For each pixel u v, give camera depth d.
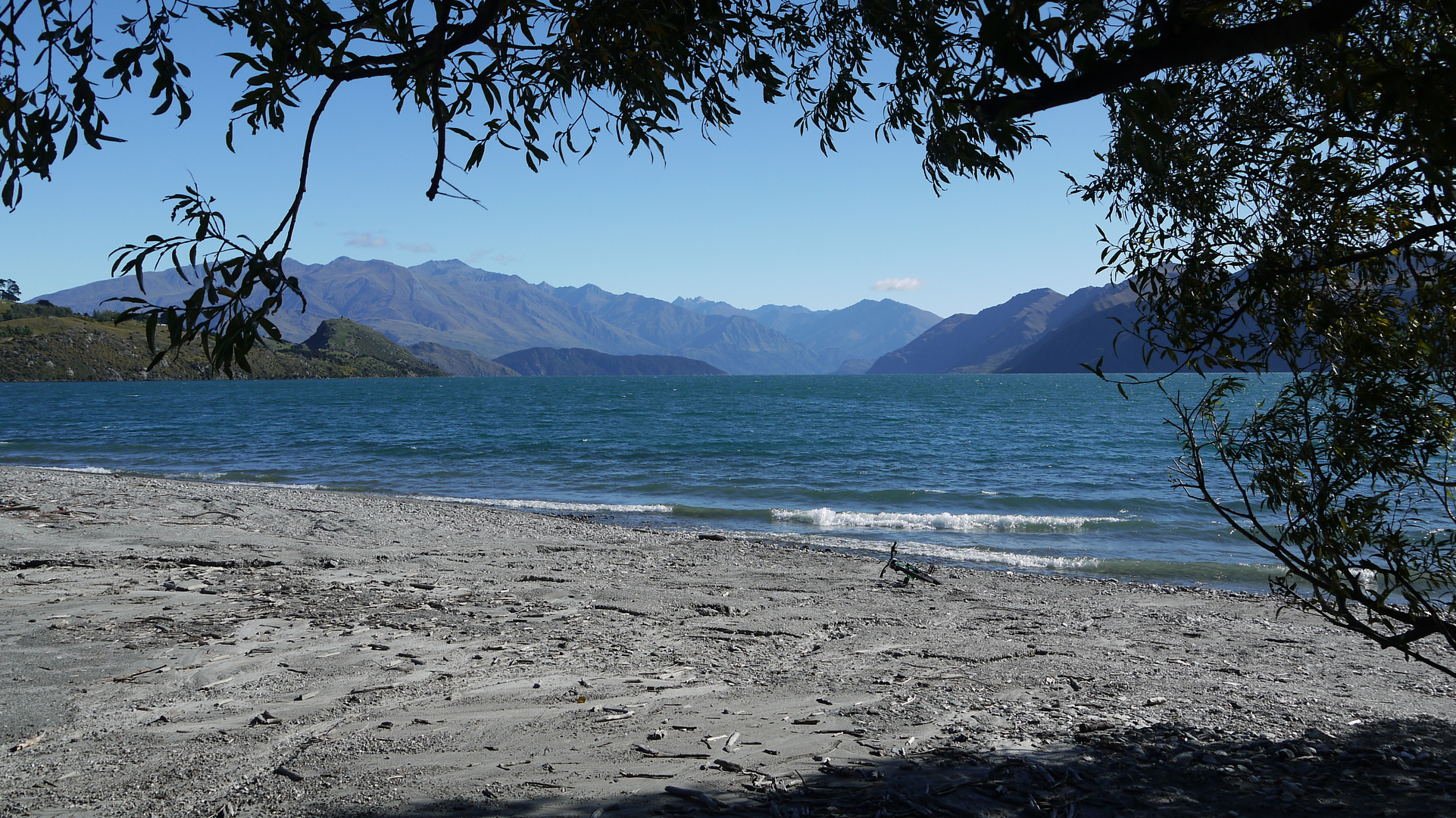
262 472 30.02
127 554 11.66
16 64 2.46
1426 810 3.84
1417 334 3.68
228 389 171.62
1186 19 2.55
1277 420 3.86
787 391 151.50
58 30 2.47
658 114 3.28
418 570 11.91
